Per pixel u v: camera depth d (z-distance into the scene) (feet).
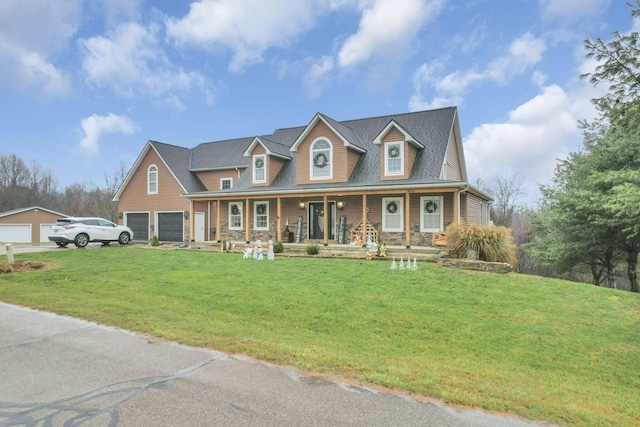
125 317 21.25
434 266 40.45
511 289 30.48
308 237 63.98
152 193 84.99
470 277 34.63
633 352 19.20
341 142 60.54
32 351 15.96
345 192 54.75
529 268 95.76
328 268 39.11
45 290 29.60
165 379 13.19
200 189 84.84
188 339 17.49
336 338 19.22
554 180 70.28
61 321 20.47
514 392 13.08
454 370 15.29
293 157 71.41
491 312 24.40
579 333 21.44
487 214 77.46
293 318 22.43
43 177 175.42
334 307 24.67
